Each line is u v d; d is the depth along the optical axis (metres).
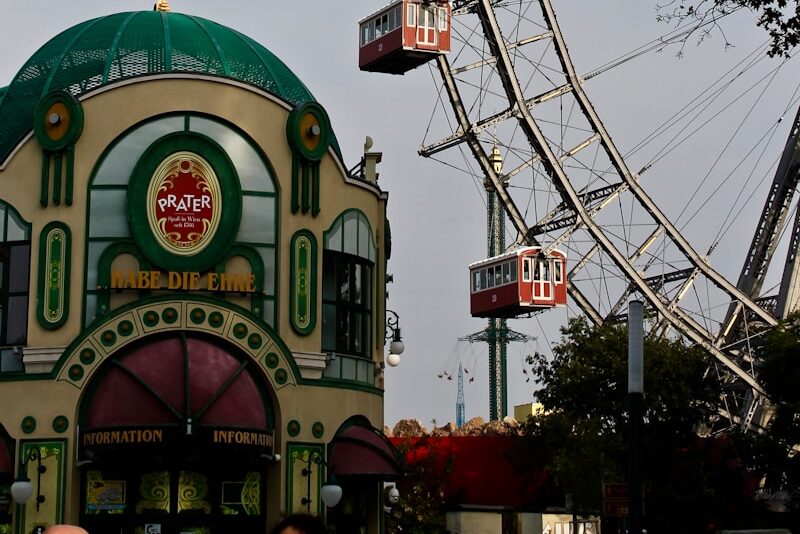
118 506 40.16
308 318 42.94
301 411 42.12
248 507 41.34
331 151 44.25
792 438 66.50
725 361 90.69
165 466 40.69
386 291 47.56
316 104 43.72
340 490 39.47
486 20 85.44
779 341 65.94
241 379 40.25
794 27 30.55
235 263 42.28
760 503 67.50
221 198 42.09
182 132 42.00
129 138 41.75
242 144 42.81
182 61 45.91
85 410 39.97
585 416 66.06
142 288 40.94
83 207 41.25
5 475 39.97
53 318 40.59
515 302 72.62
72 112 41.19
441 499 64.56
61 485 39.28
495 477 66.69
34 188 41.38
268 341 41.59
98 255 41.12
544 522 71.94
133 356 40.09
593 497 60.25
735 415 90.38
